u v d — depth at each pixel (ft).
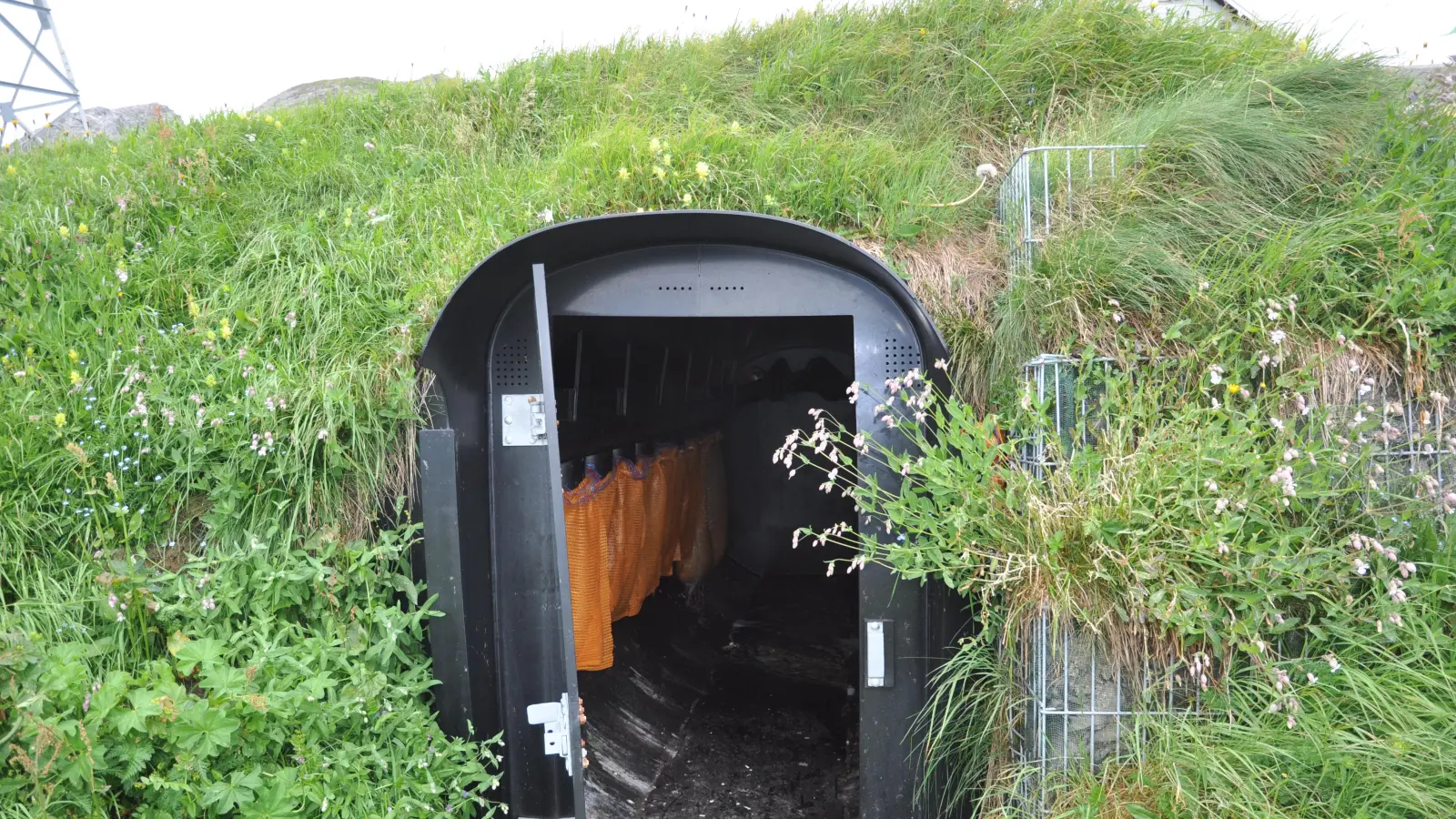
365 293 12.19
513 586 10.58
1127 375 9.23
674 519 17.97
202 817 8.07
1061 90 16.11
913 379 10.09
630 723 14.21
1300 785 7.45
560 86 18.31
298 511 10.27
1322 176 11.98
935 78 16.80
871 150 14.34
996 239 12.41
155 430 10.59
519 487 10.64
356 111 18.53
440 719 9.86
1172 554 8.14
